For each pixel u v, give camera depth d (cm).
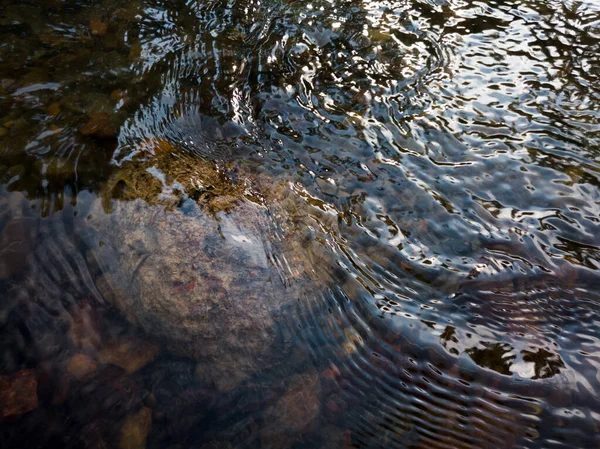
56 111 149
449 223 133
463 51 168
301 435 109
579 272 126
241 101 155
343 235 130
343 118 151
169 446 107
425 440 108
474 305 122
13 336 114
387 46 168
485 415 110
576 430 108
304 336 117
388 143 147
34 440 106
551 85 158
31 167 136
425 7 182
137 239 124
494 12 181
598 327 119
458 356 116
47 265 123
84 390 111
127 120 149
